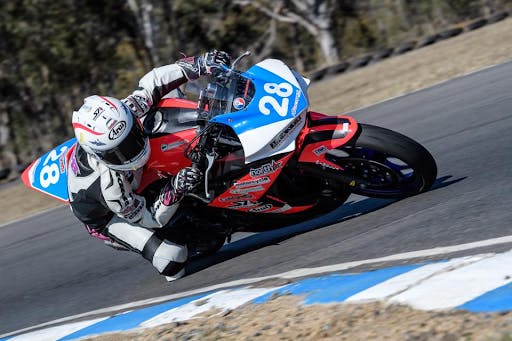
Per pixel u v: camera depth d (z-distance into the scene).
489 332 12.15
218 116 19.97
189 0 114.00
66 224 36.03
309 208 21.80
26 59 105.81
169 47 115.19
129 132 19.58
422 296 14.38
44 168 24.08
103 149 19.47
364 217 21.70
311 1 112.12
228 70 20.84
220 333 16.02
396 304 14.48
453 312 13.35
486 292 13.57
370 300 15.10
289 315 15.74
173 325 17.50
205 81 21.42
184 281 22.20
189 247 23.31
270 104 19.98
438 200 20.73
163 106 21.19
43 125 122.19
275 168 20.19
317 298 16.19
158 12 115.19
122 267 25.95
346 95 57.19
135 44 117.94
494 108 32.09
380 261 17.41
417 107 40.12
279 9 117.25
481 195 19.98
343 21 136.25
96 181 21.14
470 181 21.83
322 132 20.25
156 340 16.77
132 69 123.69
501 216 17.72
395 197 21.69
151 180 21.58
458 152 26.50
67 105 125.00
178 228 22.42
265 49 123.31
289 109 19.91
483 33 66.12
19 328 22.98
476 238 16.81
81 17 107.62
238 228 22.48
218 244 24.09
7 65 108.19
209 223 22.33
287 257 20.77
